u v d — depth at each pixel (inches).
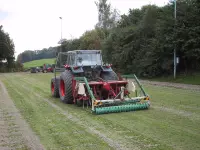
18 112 346.3
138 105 334.0
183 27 727.1
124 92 371.9
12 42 2340.1
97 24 1935.3
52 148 205.0
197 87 589.3
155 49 813.2
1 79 1048.2
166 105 366.3
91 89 352.8
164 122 270.7
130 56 970.7
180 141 210.1
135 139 218.1
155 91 533.0
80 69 399.2
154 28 917.8
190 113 310.8
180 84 669.9
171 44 749.3
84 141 218.1
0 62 2298.2
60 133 243.6
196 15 730.8
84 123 277.4
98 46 1529.3
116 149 197.0
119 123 271.7
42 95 509.7
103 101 324.8
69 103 406.9
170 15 796.6
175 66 764.0
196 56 711.7
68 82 393.1
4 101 442.0
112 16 1919.3
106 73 415.5
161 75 855.7
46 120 296.7
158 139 216.1
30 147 209.3
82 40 1720.0
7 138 234.5
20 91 581.9
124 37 1025.5
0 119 308.2
